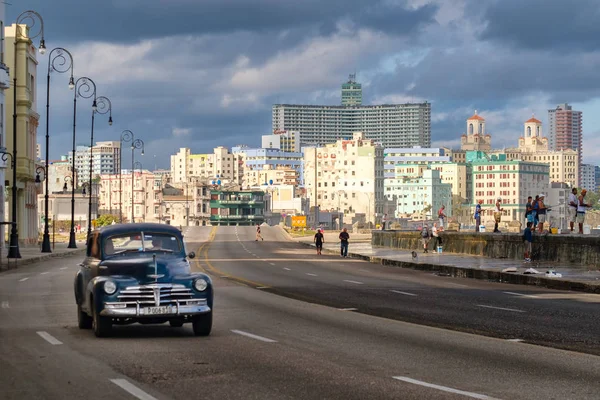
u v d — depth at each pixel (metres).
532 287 34.66
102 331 18.33
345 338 18.58
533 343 18.06
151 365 14.90
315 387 12.88
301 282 37.12
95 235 20.06
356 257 65.50
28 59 91.81
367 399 12.02
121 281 18.28
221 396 12.24
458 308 25.59
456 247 62.19
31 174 92.38
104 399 12.11
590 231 54.53
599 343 18.03
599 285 31.66
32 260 61.25
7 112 89.12
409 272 45.81
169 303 18.23
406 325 21.05
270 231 143.75
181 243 19.88
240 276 41.28
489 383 13.23
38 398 12.25
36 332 19.77
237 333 19.41
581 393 12.48
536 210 48.44
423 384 13.11
